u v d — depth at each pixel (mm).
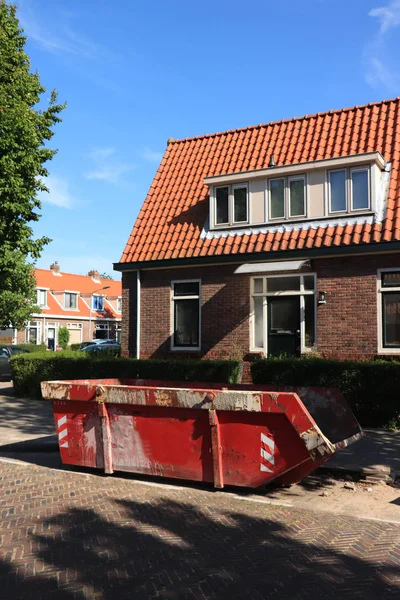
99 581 4367
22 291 22844
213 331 14492
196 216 15586
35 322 48812
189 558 4805
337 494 6820
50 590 4219
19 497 6613
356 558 4789
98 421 7613
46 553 4910
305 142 15180
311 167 13383
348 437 7566
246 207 14484
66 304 52875
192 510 6105
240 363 13492
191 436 6957
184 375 13250
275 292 13820
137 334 15539
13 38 18688
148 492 6809
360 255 12680
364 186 13016
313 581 4363
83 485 7141
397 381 10328
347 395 10883
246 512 6043
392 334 12344
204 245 14664
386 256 12391
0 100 16859
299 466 6684
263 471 6551
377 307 12453
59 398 7766
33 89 18938
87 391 7555
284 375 11781
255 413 6555
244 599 4078
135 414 7324
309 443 6184
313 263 13266
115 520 5762
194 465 6941
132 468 7355
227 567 4617
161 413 7141
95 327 56281
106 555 4867
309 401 8203
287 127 16156
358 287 12695
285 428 6422
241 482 6672
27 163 16719
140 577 4438
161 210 16375
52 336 50562
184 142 18141
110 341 44094
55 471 7922
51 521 5738
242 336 14117
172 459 7078
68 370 14961
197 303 14969
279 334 13844
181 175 17031
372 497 6707
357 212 12992
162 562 4719
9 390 17406
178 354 14953
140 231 16125
